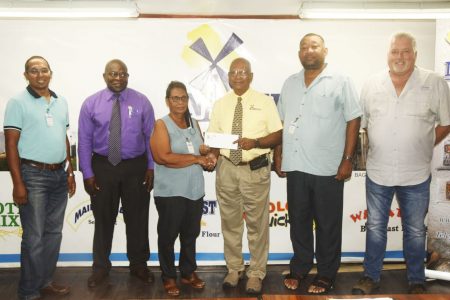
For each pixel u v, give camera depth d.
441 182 3.24
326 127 3.00
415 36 3.71
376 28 3.70
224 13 3.66
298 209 3.11
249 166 3.05
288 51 3.71
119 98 3.25
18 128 2.83
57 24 3.61
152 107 3.44
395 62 2.94
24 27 3.60
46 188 2.94
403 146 3.00
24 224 2.94
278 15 3.69
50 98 2.99
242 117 3.05
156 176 3.04
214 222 3.78
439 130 3.06
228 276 3.31
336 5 3.38
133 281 3.44
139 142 3.28
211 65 3.72
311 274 3.57
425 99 2.96
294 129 3.07
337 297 1.92
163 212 3.01
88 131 3.20
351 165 3.02
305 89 3.07
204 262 3.79
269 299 1.90
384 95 3.02
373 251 3.19
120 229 3.75
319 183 3.03
